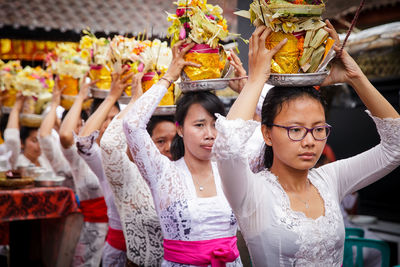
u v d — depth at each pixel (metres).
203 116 2.48
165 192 2.45
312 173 2.17
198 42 2.43
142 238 2.88
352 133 7.89
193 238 2.40
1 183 4.27
